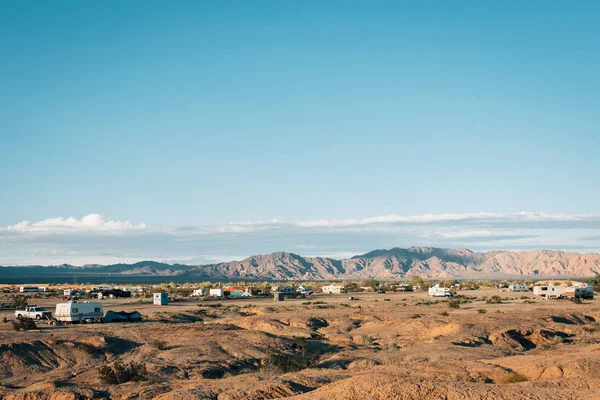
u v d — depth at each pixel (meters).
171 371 42.34
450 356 43.97
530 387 26.56
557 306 99.56
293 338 59.41
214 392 31.23
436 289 143.00
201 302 129.12
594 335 58.88
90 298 143.00
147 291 180.25
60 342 51.59
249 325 69.94
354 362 43.25
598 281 176.62
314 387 32.50
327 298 143.88
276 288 178.00
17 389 38.12
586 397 24.42
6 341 50.28
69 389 34.00
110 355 50.88
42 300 135.62
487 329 59.19
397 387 26.05
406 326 66.12
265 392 30.98
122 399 32.59
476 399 24.91
